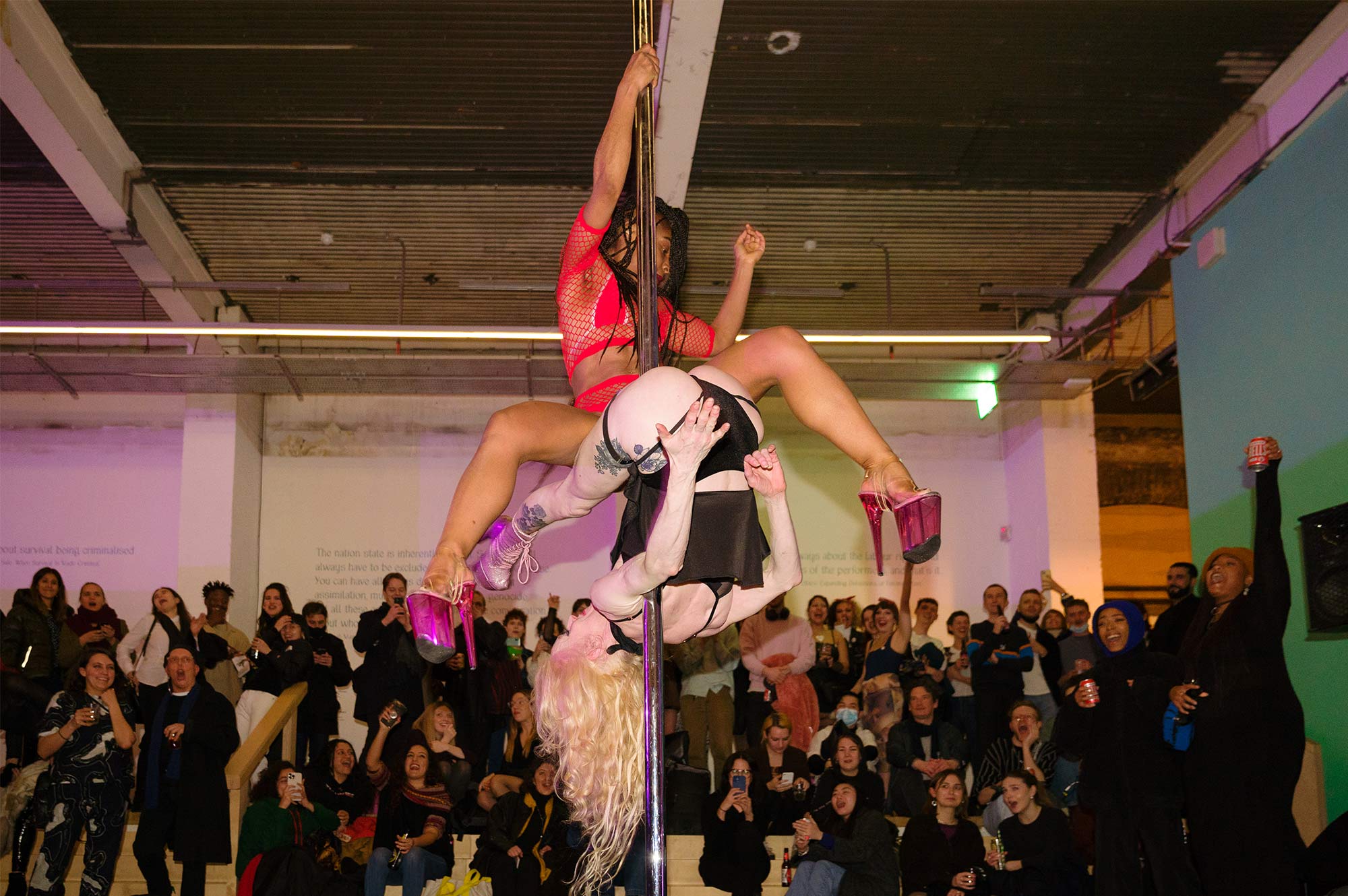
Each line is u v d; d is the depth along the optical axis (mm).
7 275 8805
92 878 5566
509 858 5520
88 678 5789
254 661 7215
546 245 8414
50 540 9727
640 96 1885
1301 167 5934
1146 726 4754
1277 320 6078
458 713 6535
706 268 8789
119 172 7270
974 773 6629
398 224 8086
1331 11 5941
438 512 10031
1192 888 4605
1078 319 9219
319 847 5957
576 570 9617
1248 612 4500
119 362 8703
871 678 6891
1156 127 6945
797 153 7195
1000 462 10445
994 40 6129
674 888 5969
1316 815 5297
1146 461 10742
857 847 5434
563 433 1916
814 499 10086
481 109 6723
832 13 5879
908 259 8641
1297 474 5840
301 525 9977
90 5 5828
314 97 6605
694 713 6707
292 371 8836
